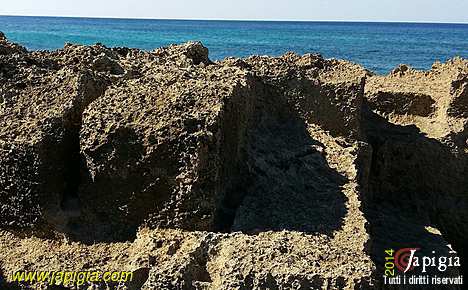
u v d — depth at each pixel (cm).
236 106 722
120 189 639
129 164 633
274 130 899
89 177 645
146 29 11112
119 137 633
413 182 1059
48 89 698
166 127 629
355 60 5094
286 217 670
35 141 633
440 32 12412
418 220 963
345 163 804
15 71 734
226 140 693
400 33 11475
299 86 939
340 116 929
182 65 888
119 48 997
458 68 1156
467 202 1068
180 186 624
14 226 652
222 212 686
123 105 662
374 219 931
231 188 727
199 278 574
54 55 838
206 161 629
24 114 673
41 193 640
